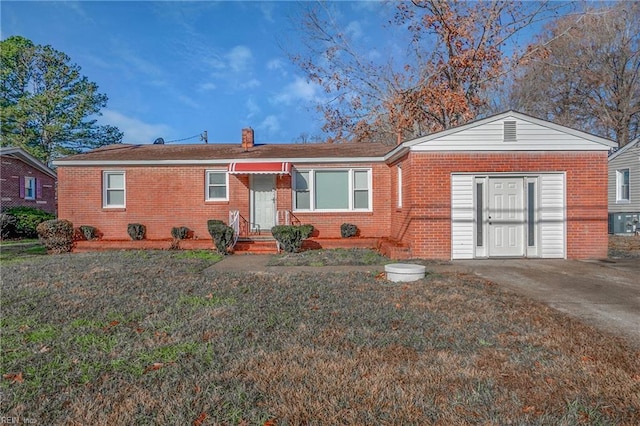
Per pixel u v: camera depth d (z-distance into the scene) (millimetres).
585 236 10898
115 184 14922
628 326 4918
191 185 14773
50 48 35656
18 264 10156
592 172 10844
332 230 14766
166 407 2982
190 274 8602
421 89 21859
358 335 4578
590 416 2850
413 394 3160
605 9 22234
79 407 2996
